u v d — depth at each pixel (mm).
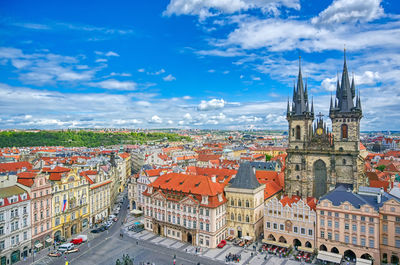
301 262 103000
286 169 161125
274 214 118750
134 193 175375
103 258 107875
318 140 153375
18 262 104375
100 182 156375
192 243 120938
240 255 108812
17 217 105312
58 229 124500
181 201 124438
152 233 135125
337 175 147250
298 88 161625
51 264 102812
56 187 123312
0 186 106875
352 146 144250
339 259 98812
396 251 95812
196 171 184125
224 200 125375
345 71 147875
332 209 106062
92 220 146750
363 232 100562
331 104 149375
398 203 95062
